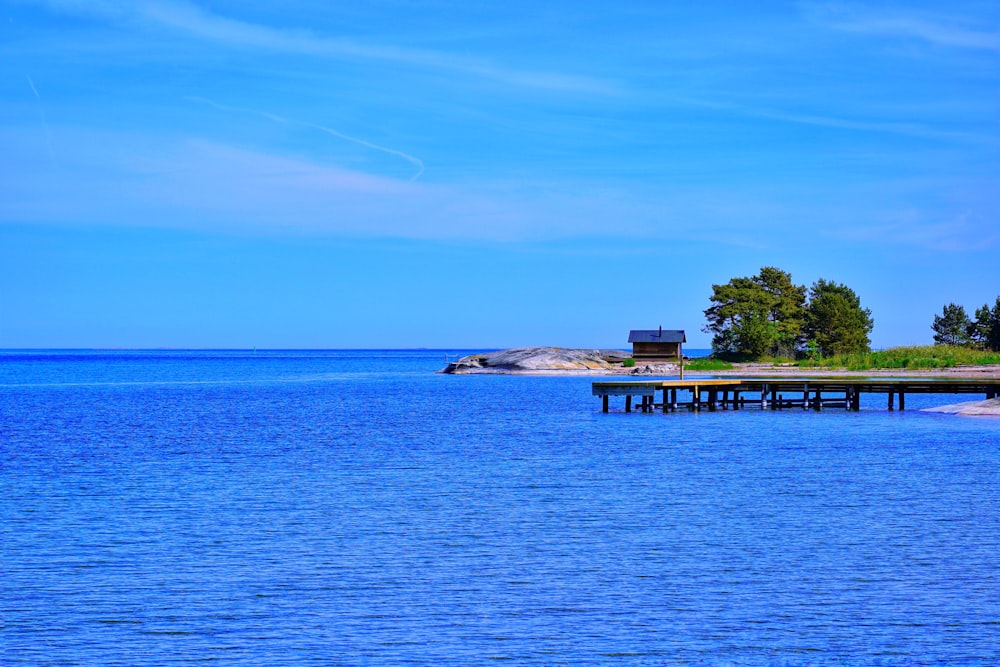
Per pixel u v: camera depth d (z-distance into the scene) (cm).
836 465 3847
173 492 3216
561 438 5022
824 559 2253
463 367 14900
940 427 5522
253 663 1636
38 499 3077
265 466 3897
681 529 2591
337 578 2114
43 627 1800
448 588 2041
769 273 14575
